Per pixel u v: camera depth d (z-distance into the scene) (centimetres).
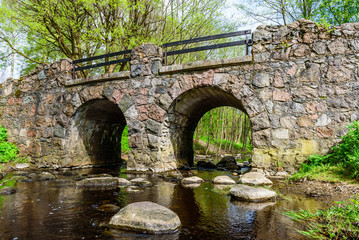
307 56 576
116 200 410
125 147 1441
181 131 905
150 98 753
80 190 493
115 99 807
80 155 953
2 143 984
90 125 982
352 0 801
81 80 867
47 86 962
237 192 415
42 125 952
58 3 1048
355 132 484
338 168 494
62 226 286
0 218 316
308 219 296
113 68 1303
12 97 1063
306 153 557
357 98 531
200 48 705
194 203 386
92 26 1207
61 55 1711
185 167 895
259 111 602
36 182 589
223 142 2800
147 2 1202
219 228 278
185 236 255
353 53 543
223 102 910
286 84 587
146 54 772
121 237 253
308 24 580
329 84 554
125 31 1139
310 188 446
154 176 668
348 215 280
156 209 292
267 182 502
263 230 270
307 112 565
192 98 792
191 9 1180
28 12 1132
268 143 587
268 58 607
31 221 304
